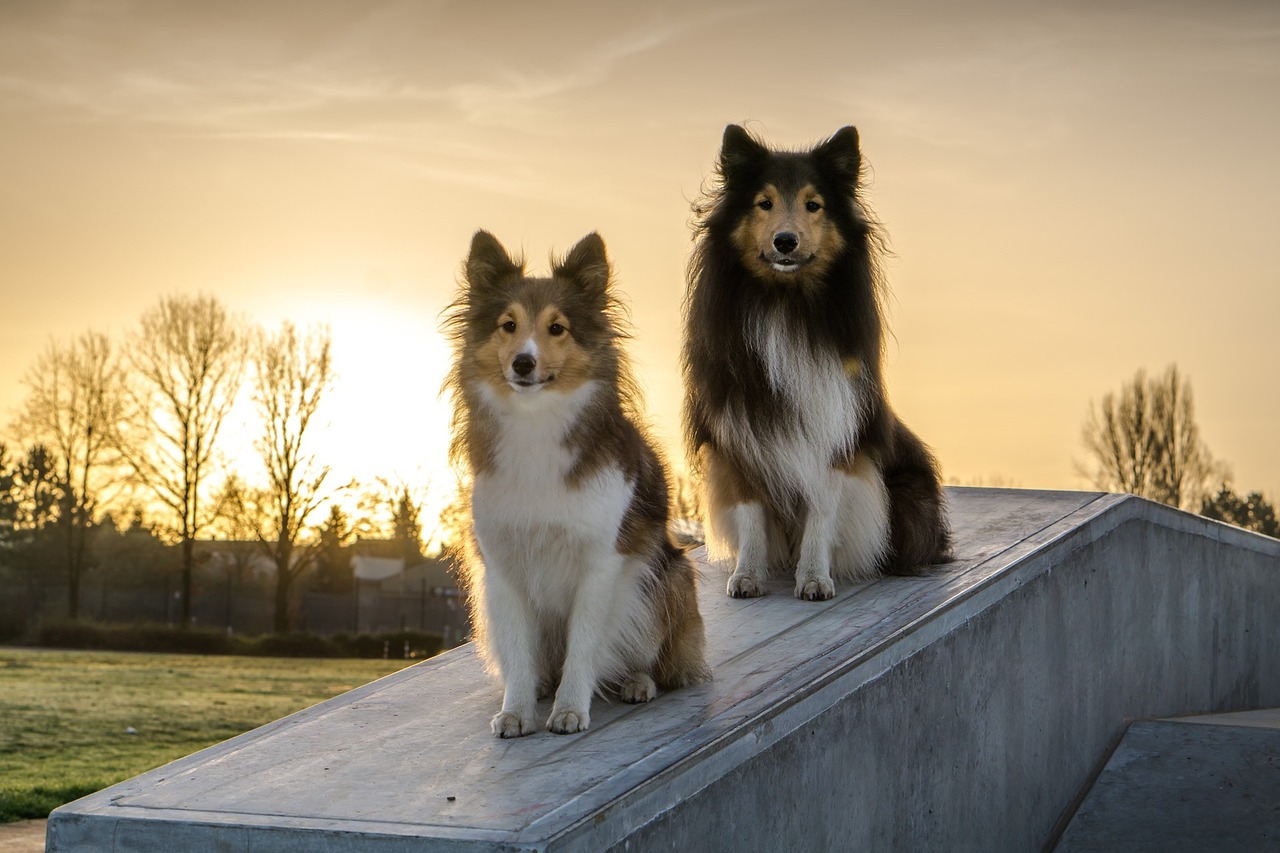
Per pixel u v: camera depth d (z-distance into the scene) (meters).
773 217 5.93
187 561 35.41
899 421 6.77
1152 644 8.21
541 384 4.01
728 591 6.20
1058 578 6.85
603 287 4.34
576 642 4.18
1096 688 7.34
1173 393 41.59
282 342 34.00
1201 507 41.22
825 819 4.59
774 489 6.18
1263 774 6.81
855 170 6.20
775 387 6.03
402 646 31.89
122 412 34.97
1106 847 6.49
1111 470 42.03
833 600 5.95
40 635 32.22
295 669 24.86
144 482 34.72
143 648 31.61
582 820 3.25
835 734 4.65
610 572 4.18
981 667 5.93
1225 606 9.51
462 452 4.48
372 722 4.49
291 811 3.47
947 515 6.93
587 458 4.08
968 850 5.79
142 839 3.42
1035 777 6.52
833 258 6.09
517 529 4.12
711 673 4.74
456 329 4.50
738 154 6.23
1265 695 10.30
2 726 14.32
